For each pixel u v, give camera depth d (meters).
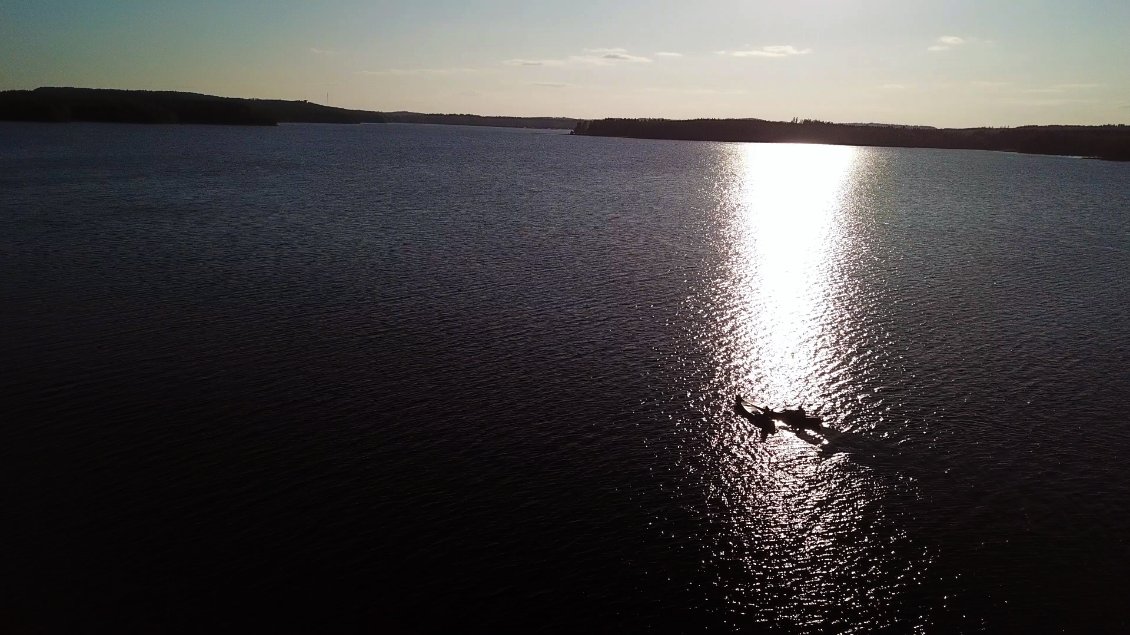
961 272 51.94
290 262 49.69
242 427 26.98
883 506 23.44
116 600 18.73
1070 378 32.91
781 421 28.39
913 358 35.09
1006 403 30.44
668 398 30.31
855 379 32.66
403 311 39.84
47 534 21.05
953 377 32.94
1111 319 41.22
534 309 40.88
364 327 37.19
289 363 32.53
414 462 25.06
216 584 19.39
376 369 32.16
